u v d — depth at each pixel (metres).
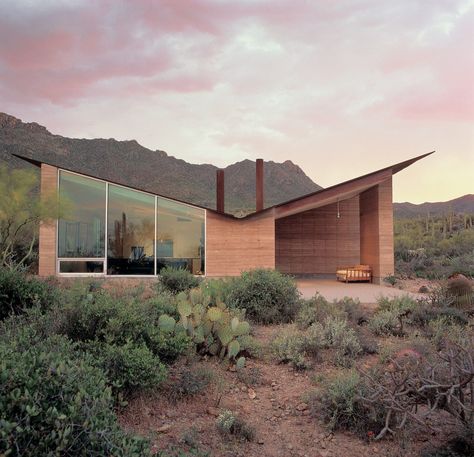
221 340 6.48
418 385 4.13
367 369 6.15
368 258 20.31
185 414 4.71
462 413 3.92
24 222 16.94
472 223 48.53
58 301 7.37
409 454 4.03
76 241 17.53
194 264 17.69
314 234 24.36
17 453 2.37
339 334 7.26
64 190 17.69
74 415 2.57
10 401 2.54
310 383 5.93
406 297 10.42
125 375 4.54
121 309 5.66
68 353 4.09
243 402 5.29
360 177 17.73
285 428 4.64
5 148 119.81
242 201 132.62
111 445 2.66
